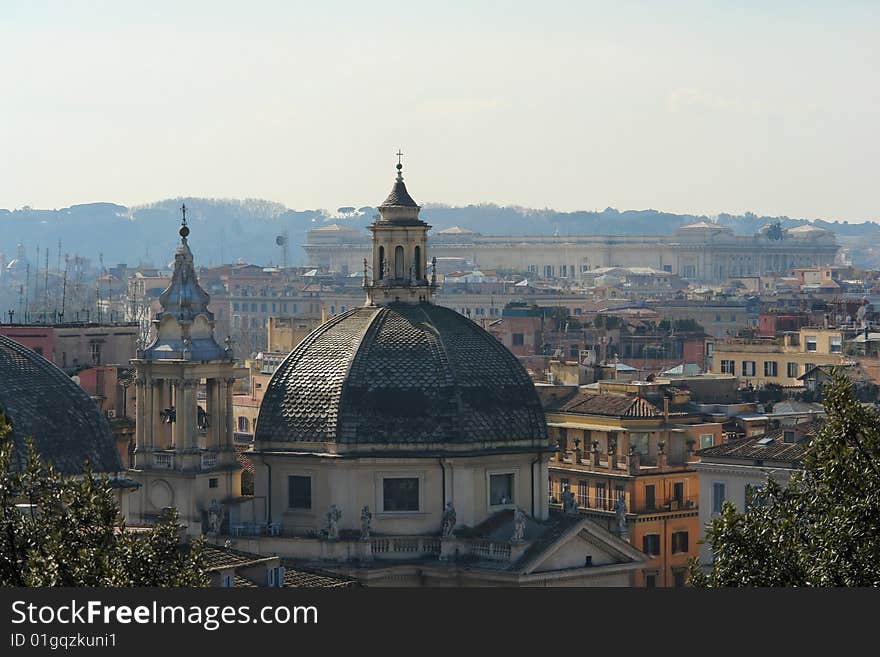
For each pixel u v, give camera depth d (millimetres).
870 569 139750
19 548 135375
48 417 186875
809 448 149500
